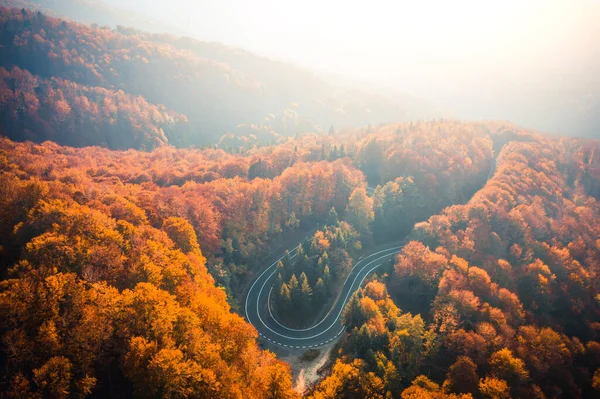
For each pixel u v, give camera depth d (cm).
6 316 6034
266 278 15088
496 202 17538
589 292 14412
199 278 9588
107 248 8338
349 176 19350
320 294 13512
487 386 8938
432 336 10644
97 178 16538
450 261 13862
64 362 5762
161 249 9344
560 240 17012
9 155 15725
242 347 8125
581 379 10869
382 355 9819
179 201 13525
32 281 6794
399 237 18512
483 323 11025
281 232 17338
